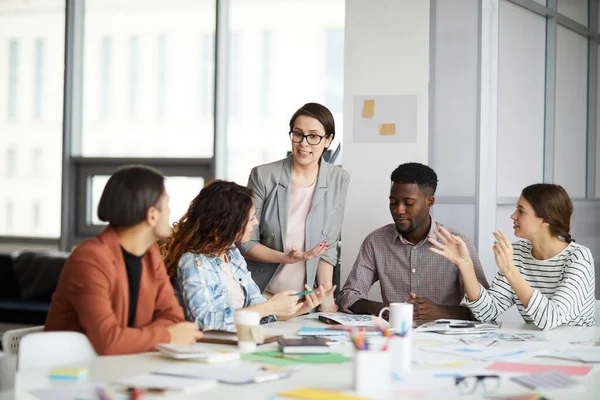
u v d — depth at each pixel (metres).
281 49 5.62
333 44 5.51
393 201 3.45
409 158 4.24
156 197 2.32
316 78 5.54
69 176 6.17
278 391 1.76
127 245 2.37
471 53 4.10
